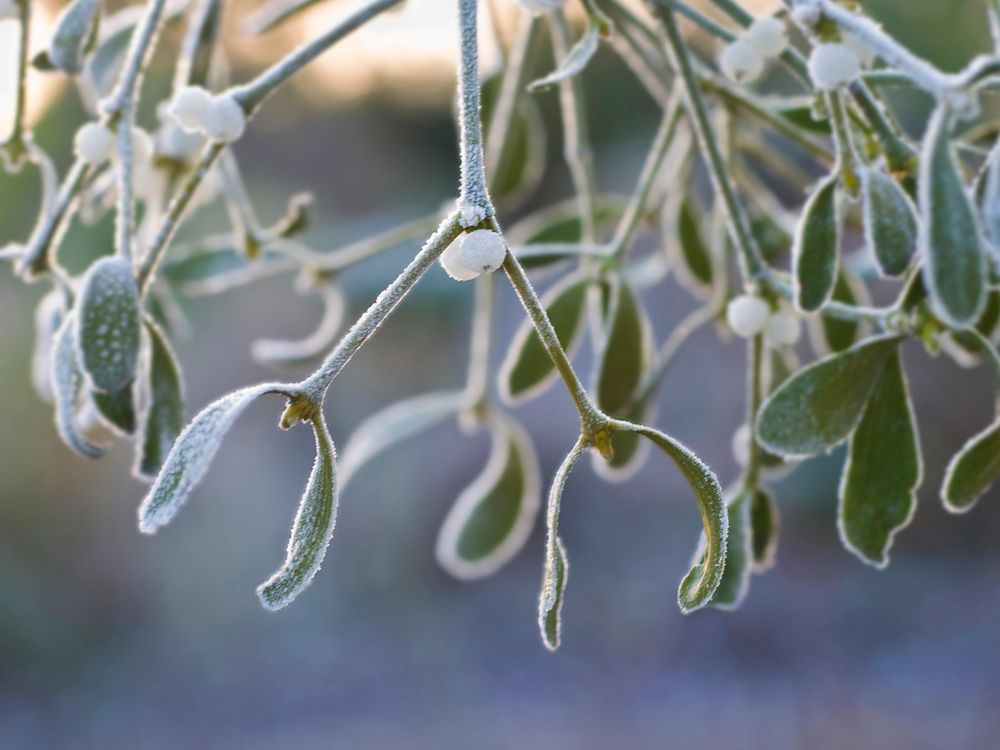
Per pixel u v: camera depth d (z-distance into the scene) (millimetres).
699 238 884
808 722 3244
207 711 3605
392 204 3512
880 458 523
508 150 794
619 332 713
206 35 676
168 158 747
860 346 513
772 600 3762
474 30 418
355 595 3975
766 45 557
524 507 851
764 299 588
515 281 406
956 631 3547
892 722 3166
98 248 1234
